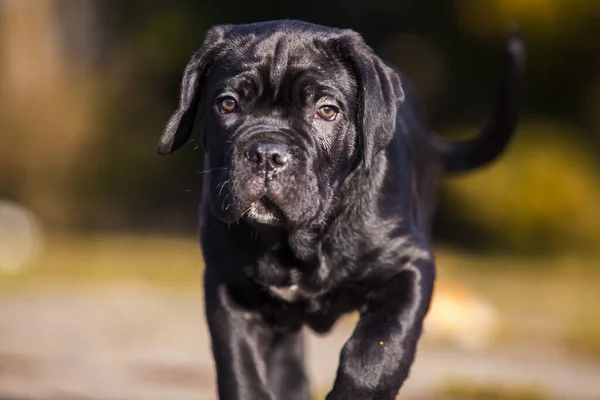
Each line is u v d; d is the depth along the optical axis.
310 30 6.71
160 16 29.17
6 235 22.91
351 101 6.61
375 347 6.21
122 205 28.91
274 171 6.16
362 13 26.62
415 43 26.11
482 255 23.06
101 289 17.16
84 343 12.00
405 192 6.91
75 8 30.77
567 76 23.91
